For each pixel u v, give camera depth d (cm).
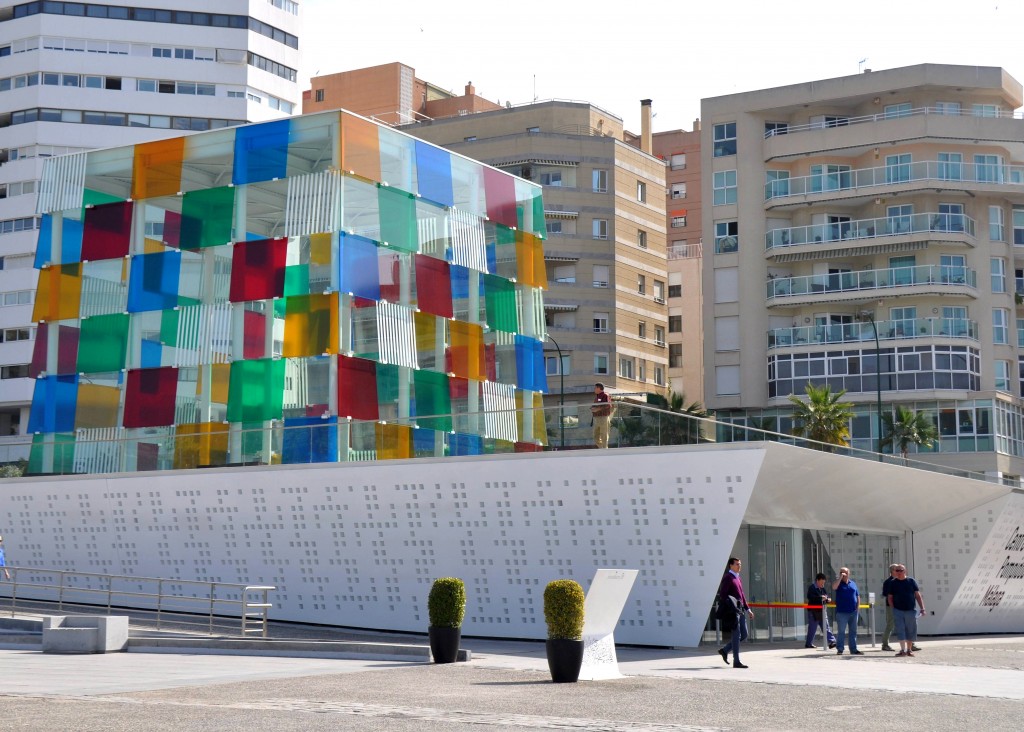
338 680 1670
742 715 1323
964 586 3506
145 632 2431
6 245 7388
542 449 2566
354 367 3122
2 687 1545
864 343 5991
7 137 7506
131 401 3394
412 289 3362
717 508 2370
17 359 7262
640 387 7631
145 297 3447
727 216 6397
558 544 2533
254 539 2919
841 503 2964
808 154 6219
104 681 1642
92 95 7538
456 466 2648
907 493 3173
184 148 3444
